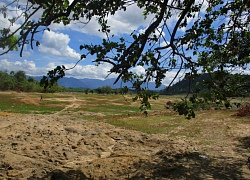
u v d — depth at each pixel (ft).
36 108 119.34
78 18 11.93
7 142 35.99
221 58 16.10
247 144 36.14
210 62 15.71
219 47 15.33
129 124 59.82
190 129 50.83
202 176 22.04
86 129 48.80
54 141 37.78
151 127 55.16
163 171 23.12
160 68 12.66
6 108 111.04
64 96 222.48
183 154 29.07
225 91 14.78
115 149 35.53
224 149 33.17
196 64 13.52
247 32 15.17
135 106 147.74
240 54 14.69
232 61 16.06
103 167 24.59
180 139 42.16
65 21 11.91
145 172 22.88
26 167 25.99
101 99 202.49
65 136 41.45
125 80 12.80
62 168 25.49
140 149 35.29
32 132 42.98
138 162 25.96
